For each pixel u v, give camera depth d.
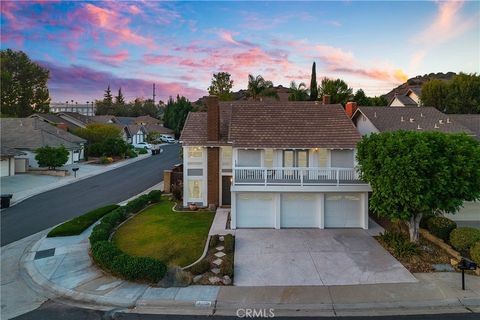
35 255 15.61
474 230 15.09
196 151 24.55
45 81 85.56
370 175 15.84
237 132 21.50
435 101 51.19
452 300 11.43
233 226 19.41
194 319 10.45
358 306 11.16
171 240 17.33
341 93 51.16
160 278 12.65
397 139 15.11
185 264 14.48
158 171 42.53
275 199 19.61
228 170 24.58
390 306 11.16
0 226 20.11
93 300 11.57
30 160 42.53
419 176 14.23
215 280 12.91
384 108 31.97
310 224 19.81
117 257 13.36
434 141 14.70
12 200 26.56
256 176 19.50
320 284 12.66
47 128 50.53
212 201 24.33
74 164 47.97
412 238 16.16
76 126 67.12
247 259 15.01
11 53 81.38
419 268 13.95
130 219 21.23
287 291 12.13
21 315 10.64
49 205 25.20
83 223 19.61
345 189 19.08
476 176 14.24
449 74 106.81
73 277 13.30
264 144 20.47
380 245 16.69
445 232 16.14
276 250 16.08
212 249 16.11
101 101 154.38
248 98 55.78
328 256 15.32
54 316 10.59
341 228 19.62
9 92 79.50
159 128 98.38
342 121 22.73
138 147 70.12
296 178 20.02
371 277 13.20
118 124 75.62
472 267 11.98
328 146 20.38
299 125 22.36
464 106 48.69
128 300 11.48
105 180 36.12
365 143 16.92
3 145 40.78
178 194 26.67
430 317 10.53
